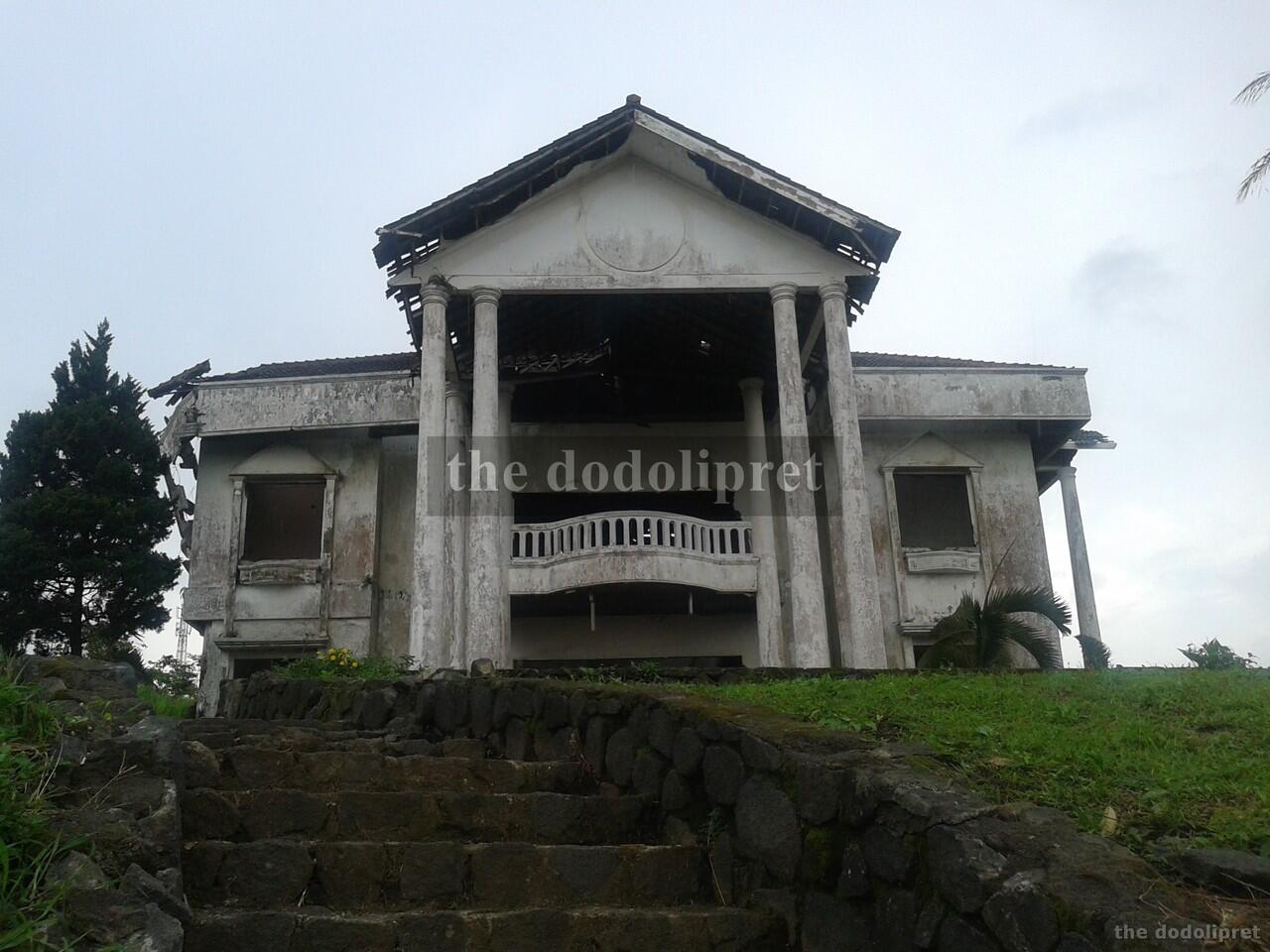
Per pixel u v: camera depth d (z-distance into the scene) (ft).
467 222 50.93
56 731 15.84
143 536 68.08
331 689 35.45
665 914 15.03
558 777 22.44
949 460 64.80
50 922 10.68
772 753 16.01
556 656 61.21
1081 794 13.67
